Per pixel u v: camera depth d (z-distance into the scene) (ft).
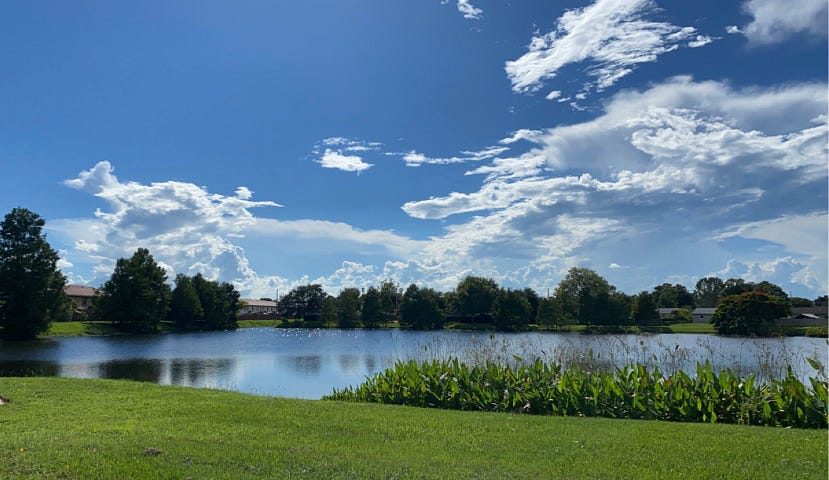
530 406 39.88
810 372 44.16
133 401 39.68
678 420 36.24
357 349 168.04
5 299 208.54
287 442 27.12
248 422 32.42
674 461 23.86
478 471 22.39
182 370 109.09
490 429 30.86
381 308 392.88
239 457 23.90
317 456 24.32
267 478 21.18
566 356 54.49
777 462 23.59
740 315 154.71
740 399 35.86
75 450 24.07
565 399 38.96
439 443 27.40
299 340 230.48
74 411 35.50
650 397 37.88
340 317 398.62
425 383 43.55
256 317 465.47
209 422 32.17
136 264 276.21
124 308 271.28
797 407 33.81
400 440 28.04
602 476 21.81
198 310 331.98
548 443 27.35
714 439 28.04
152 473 21.24
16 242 210.59
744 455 24.77
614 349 55.77
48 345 186.39
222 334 291.38
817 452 25.22
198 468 22.16
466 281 387.96
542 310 305.53
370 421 32.94
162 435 28.19
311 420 33.04
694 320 344.08
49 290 217.97
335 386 81.97
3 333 210.59
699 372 38.19
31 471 21.15
